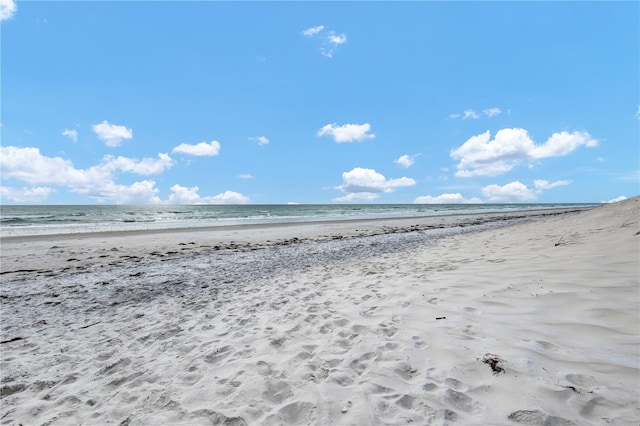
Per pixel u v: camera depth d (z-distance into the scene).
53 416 2.72
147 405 2.75
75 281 8.37
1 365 3.80
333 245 14.33
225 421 2.41
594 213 12.22
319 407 2.41
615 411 1.97
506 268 5.51
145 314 5.57
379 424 2.15
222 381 2.99
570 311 3.36
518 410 2.09
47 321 5.46
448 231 19.28
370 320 4.15
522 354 2.72
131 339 4.42
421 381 2.58
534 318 3.38
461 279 5.35
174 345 4.06
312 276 7.64
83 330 4.93
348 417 2.26
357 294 5.48
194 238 17.39
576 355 2.58
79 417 2.69
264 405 2.55
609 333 2.80
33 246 14.12
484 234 13.40
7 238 16.45
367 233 19.95
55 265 10.44
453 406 2.24
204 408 2.60
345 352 3.33
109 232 20.03
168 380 3.15
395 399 2.39
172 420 2.50
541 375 2.40
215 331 4.42
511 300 3.98
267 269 9.14
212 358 3.55
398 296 5.00
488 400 2.25
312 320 4.43
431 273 6.27
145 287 7.60
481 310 3.87
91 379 3.35
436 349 3.05
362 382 2.67
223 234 19.50
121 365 3.60
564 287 3.99
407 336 3.45
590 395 2.12
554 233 8.84
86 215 44.81
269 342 3.79
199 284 7.69
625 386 2.15
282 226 25.58
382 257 9.84
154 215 47.12
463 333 3.32
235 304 5.72
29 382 3.36
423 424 2.10
